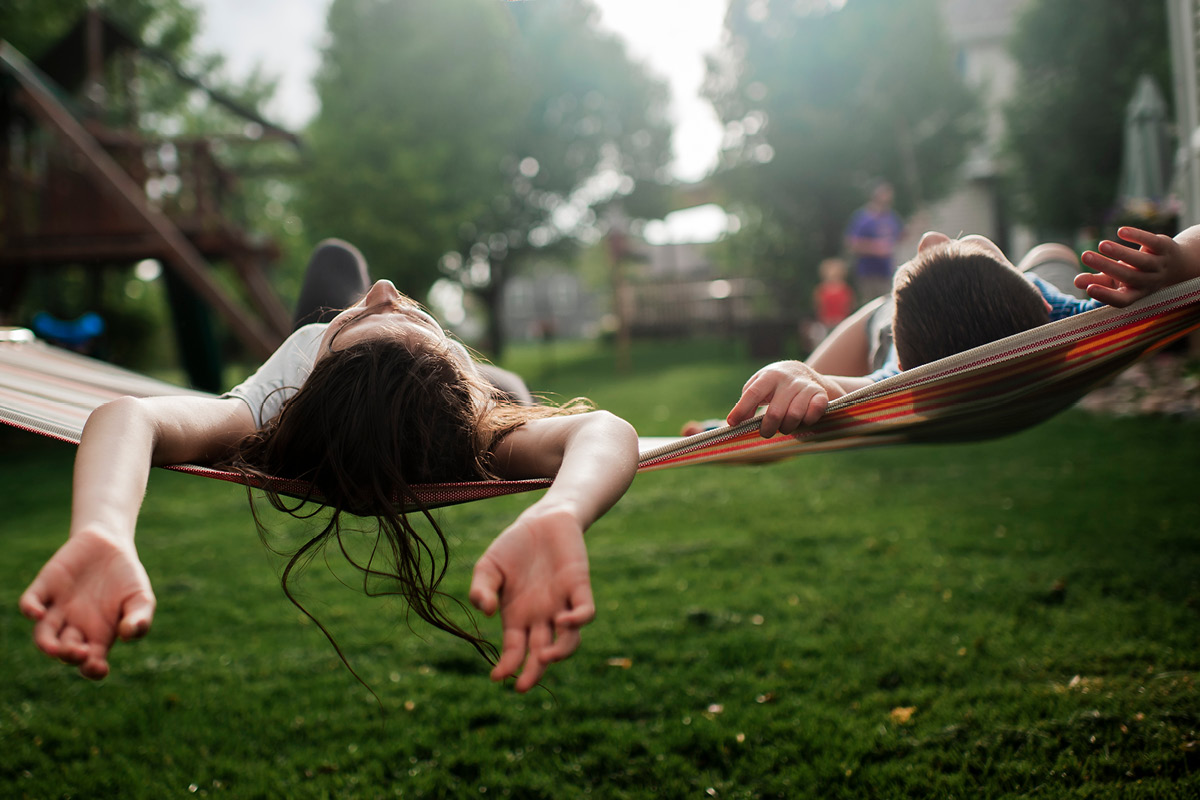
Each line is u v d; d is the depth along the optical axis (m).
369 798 2.06
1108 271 1.33
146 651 3.00
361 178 16.69
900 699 2.38
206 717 2.51
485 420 1.42
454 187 17.81
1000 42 18.36
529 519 0.90
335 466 1.31
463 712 2.46
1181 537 3.46
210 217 9.21
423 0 18.31
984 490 4.59
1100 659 2.50
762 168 15.45
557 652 0.84
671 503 4.88
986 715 2.24
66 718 2.53
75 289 15.87
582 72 24.84
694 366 13.16
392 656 2.90
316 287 2.42
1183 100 5.13
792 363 1.40
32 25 14.77
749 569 3.58
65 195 8.26
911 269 1.67
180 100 19.88
